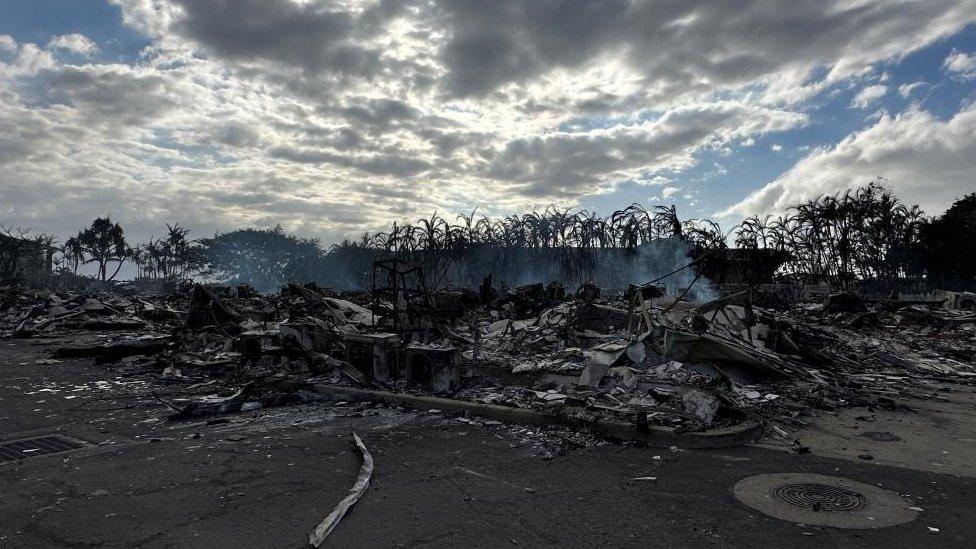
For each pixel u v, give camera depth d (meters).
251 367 11.55
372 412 8.13
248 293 32.22
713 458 5.70
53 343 18.05
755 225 33.22
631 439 6.40
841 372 11.08
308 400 9.12
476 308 23.45
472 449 6.12
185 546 3.74
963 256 41.12
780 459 5.63
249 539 3.85
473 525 4.07
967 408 8.09
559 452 5.95
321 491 4.81
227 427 7.32
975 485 4.81
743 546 3.68
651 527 4.00
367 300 22.67
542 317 16.42
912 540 3.74
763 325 11.68
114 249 78.94
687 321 11.27
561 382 9.38
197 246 89.38
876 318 20.61
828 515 4.17
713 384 8.52
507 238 39.59
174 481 5.09
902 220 44.47
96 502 4.56
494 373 10.55
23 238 59.53
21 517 4.25
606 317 14.45
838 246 40.84
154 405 8.83
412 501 4.57
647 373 9.05
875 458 5.62
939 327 19.34
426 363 9.13
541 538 3.85
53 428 7.34
